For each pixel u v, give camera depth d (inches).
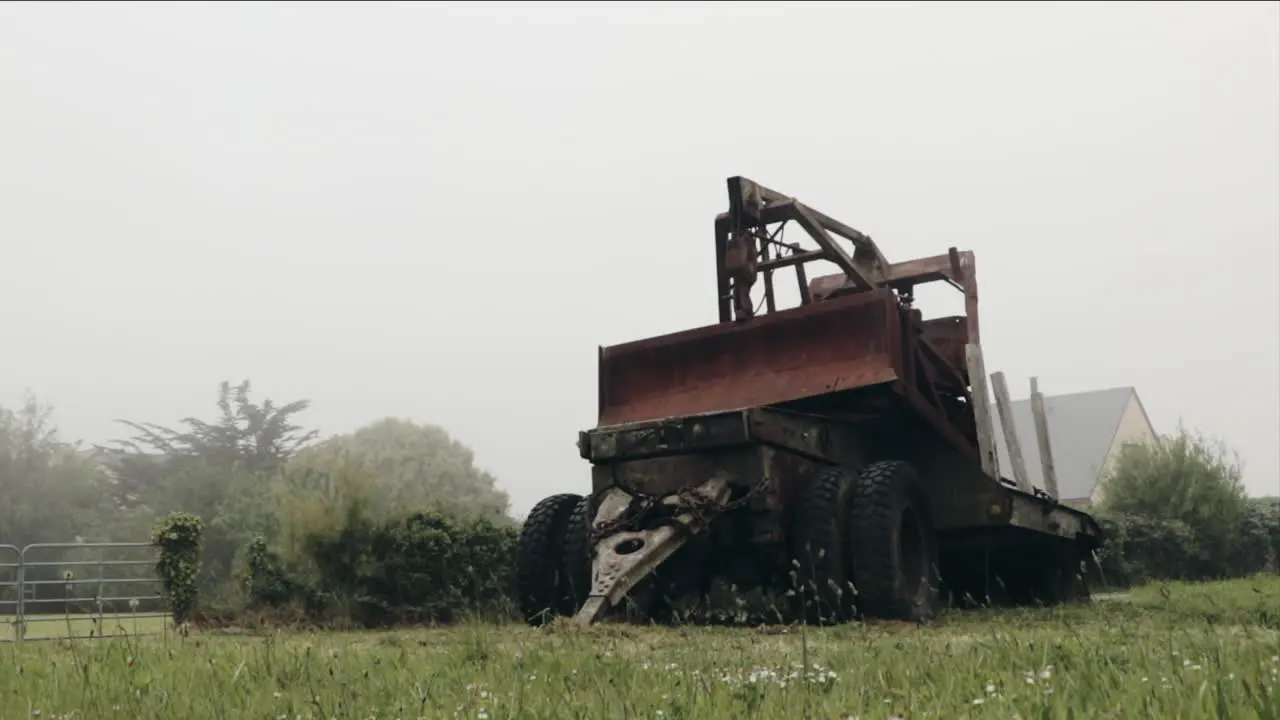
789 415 331.6
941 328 430.9
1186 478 1004.6
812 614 315.3
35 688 171.9
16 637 434.6
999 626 275.7
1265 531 1024.9
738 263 392.5
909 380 367.6
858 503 318.7
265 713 140.3
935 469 380.8
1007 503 368.5
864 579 311.0
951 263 419.2
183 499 1694.1
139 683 171.3
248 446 2303.2
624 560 303.6
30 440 1850.4
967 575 439.8
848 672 159.5
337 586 442.9
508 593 467.5
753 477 319.6
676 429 325.1
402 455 1756.9
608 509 329.1
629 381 396.5
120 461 2230.6
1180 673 141.0
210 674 178.5
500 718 127.2
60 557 1236.5
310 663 187.6
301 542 450.0
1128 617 303.1
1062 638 205.2
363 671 172.1
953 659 173.8
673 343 390.9
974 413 390.6
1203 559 968.3
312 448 1710.1
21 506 1760.6
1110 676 138.8
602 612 291.4
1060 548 435.5
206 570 1137.4
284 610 443.2
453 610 443.8
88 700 156.2
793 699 132.0
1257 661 131.3
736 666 173.2
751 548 330.0
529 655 193.9
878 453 383.6
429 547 450.3
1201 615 293.3
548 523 359.3
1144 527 951.0
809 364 365.1
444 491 1724.9
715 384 379.2
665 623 317.1
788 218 409.4
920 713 121.0
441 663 192.5
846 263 412.8
